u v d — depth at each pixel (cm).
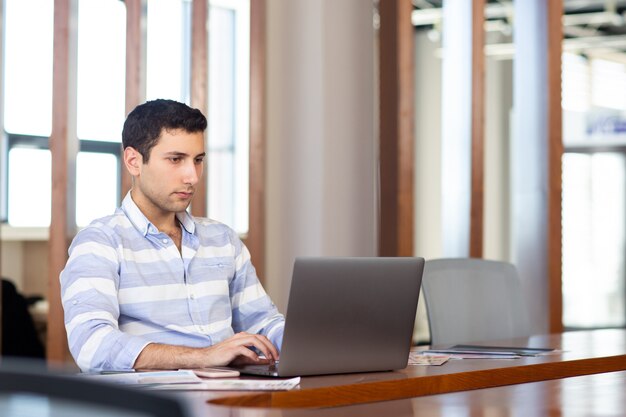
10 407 91
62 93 467
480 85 623
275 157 602
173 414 79
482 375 258
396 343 254
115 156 822
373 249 630
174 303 291
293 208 600
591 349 333
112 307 273
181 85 804
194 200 530
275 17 603
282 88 605
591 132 1403
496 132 1332
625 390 239
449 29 636
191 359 252
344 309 241
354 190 617
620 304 1441
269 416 190
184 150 289
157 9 787
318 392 215
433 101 1317
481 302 404
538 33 670
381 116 613
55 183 466
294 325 235
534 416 194
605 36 1249
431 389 243
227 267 308
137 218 291
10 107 793
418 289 255
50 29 814
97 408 84
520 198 680
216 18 873
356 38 620
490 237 1330
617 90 1381
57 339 465
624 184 1396
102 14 802
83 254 277
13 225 807
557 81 666
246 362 265
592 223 1434
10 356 637
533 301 675
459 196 631
